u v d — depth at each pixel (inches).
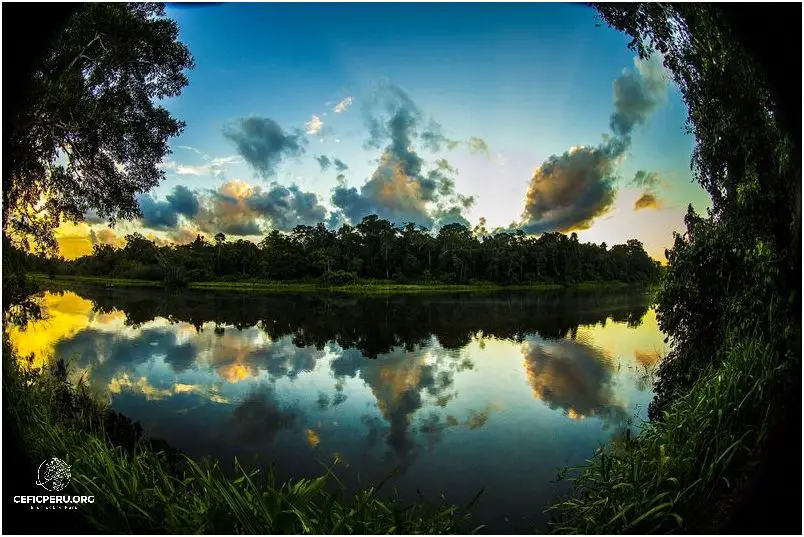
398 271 2556.6
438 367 452.4
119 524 121.0
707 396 151.8
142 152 285.0
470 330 712.4
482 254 2659.9
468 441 265.4
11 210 233.0
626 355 500.1
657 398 240.8
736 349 157.6
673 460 132.6
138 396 348.2
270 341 604.4
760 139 141.8
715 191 183.3
